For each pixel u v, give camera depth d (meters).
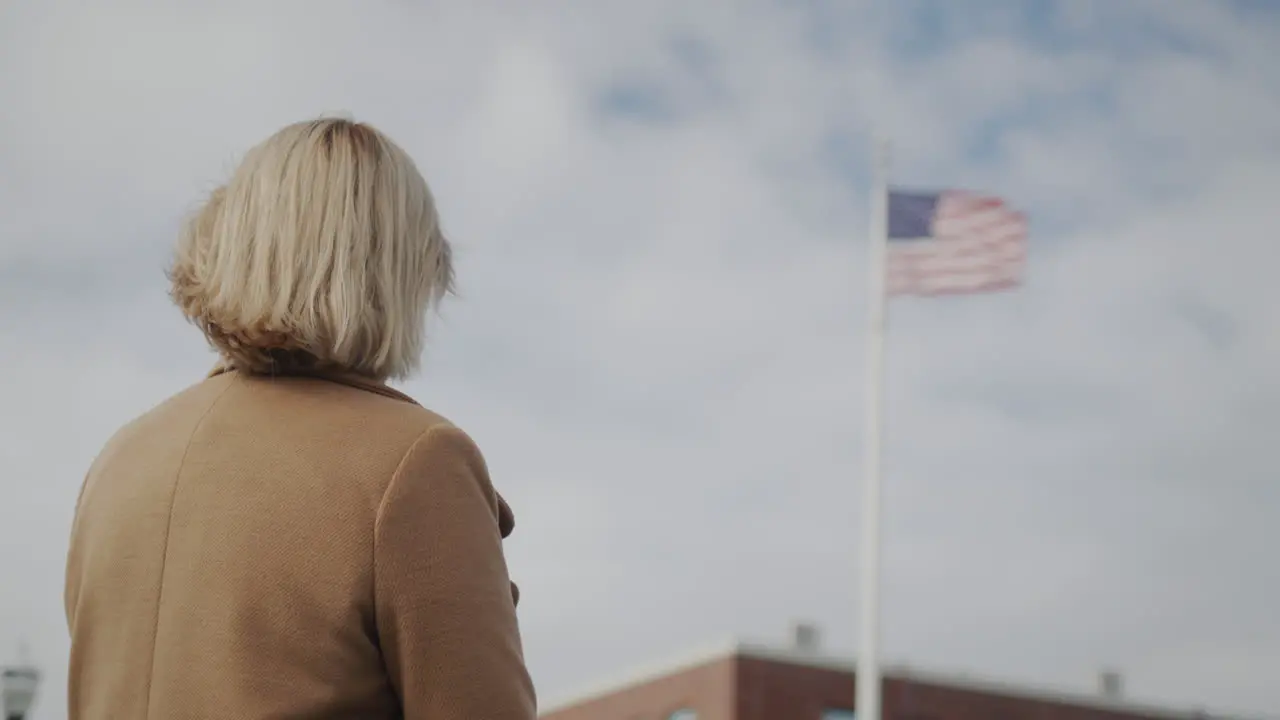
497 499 1.66
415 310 1.74
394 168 1.74
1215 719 33.25
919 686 31.27
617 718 32.72
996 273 16.72
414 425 1.61
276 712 1.47
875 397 20.62
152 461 1.64
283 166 1.68
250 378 1.70
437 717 1.49
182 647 1.51
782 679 30.36
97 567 1.61
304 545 1.52
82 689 1.60
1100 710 32.62
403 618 1.51
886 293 17.08
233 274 1.64
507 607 1.56
